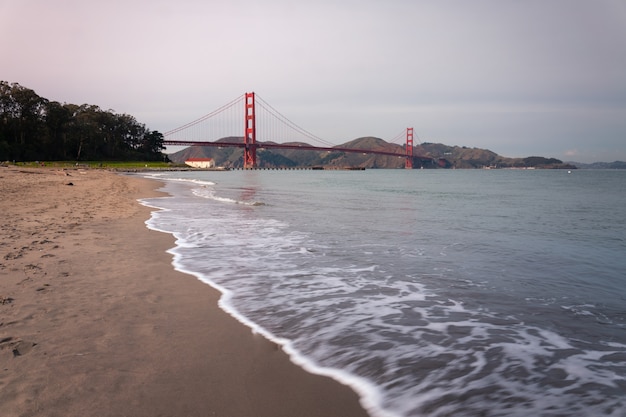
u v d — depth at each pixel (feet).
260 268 17.24
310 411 6.98
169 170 290.97
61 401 7.01
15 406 6.80
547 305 12.53
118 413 6.72
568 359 8.90
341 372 8.39
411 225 30.42
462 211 41.19
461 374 8.27
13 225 25.89
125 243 22.13
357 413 6.95
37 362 8.41
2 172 114.21
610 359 8.89
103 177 122.11
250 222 31.73
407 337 10.15
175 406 7.00
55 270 15.75
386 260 18.78
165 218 33.73
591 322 11.10
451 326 10.87
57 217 30.86
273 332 10.44
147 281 14.90
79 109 345.72
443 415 6.92
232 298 13.20
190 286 14.47
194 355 9.02
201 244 22.48
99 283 14.38
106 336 9.87
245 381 7.95
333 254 20.08
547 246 22.25
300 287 14.53
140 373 8.13
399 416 6.89
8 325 10.28
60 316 11.05
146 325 10.69
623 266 17.66
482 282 15.16
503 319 11.37
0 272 15.05
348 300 13.08
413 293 13.84
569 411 6.96
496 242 23.40
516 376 8.18
